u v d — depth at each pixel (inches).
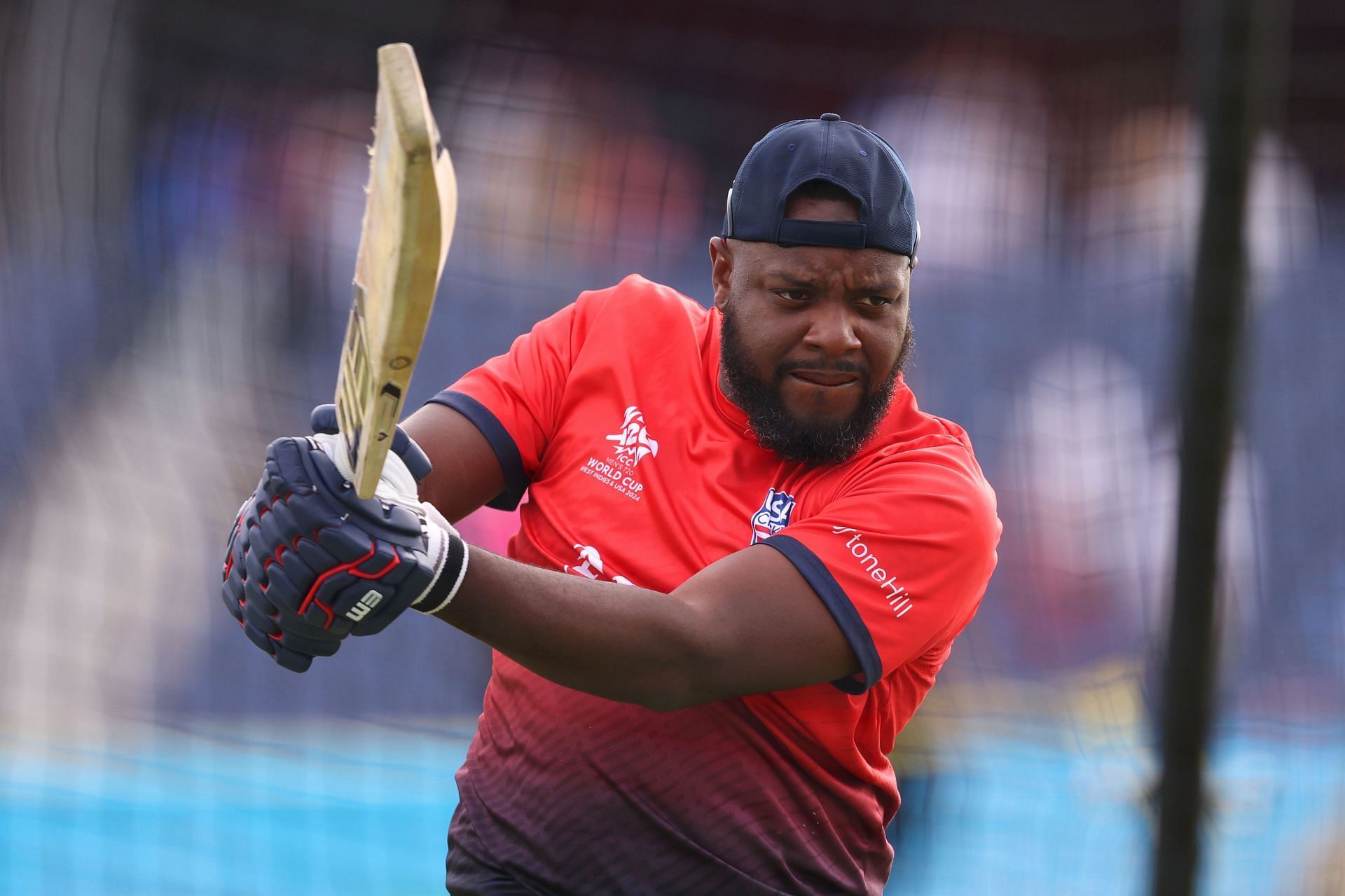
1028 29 1056.8
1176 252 710.5
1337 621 776.9
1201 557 409.1
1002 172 991.0
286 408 821.2
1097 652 793.6
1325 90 1054.4
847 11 1078.4
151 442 798.5
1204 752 411.2
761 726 310.8
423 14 964.6
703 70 1045.2
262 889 642.2
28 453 783.1
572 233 921.5
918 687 333.1
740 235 307.4
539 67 1000.9
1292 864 613.3
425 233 203.5
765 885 310.8
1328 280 893.2
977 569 309.1
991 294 928.9
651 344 332.5
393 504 251.1
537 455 335.3
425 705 785.6
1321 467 832.3
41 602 764.6
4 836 665.6
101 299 819.4
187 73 881.5
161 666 772.0
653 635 270.2
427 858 676.7
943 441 324.2
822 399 303.7
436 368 833.5
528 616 260.4
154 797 700.0
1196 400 409.1
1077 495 849.5
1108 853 635.5
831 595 290.5
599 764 311.3
